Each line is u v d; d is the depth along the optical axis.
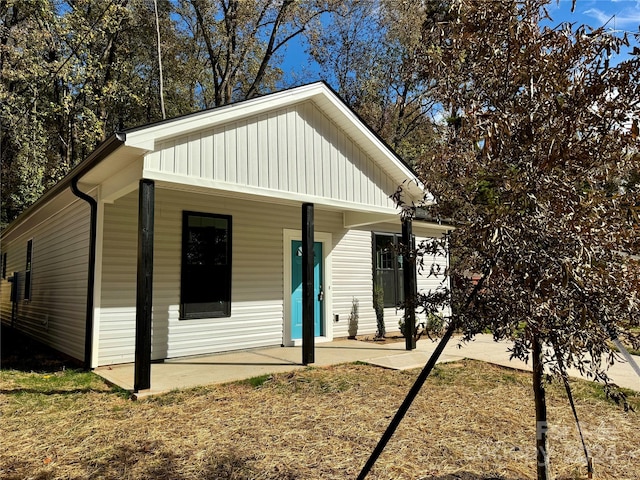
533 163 1.95
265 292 7.99
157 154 4.98
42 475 2.91
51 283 8.76
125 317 6.50
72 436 3.57
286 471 2.92
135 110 18.34
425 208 2.75
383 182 7.64
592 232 1.80
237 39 18.91
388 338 9.28
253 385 5.14
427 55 2.45
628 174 2.03
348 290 9.38
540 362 2.44
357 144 7.28
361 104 19.03
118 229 6.52
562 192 1.84
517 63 2.08
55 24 13.22
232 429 3.71
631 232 1.85
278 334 8.08
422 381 2.21
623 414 4.03
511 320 2.04
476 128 2.05
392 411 4.18
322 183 6.68
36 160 13.03
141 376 4.78
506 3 2.12
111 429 3.73
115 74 16.56
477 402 4.43
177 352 6.86
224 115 5.48
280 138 6.20
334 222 9.20
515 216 1.86
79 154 16.20
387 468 2.95
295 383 5.23
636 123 1.88
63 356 7.45
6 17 13.07
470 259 2.28
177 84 19.17
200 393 4.80
